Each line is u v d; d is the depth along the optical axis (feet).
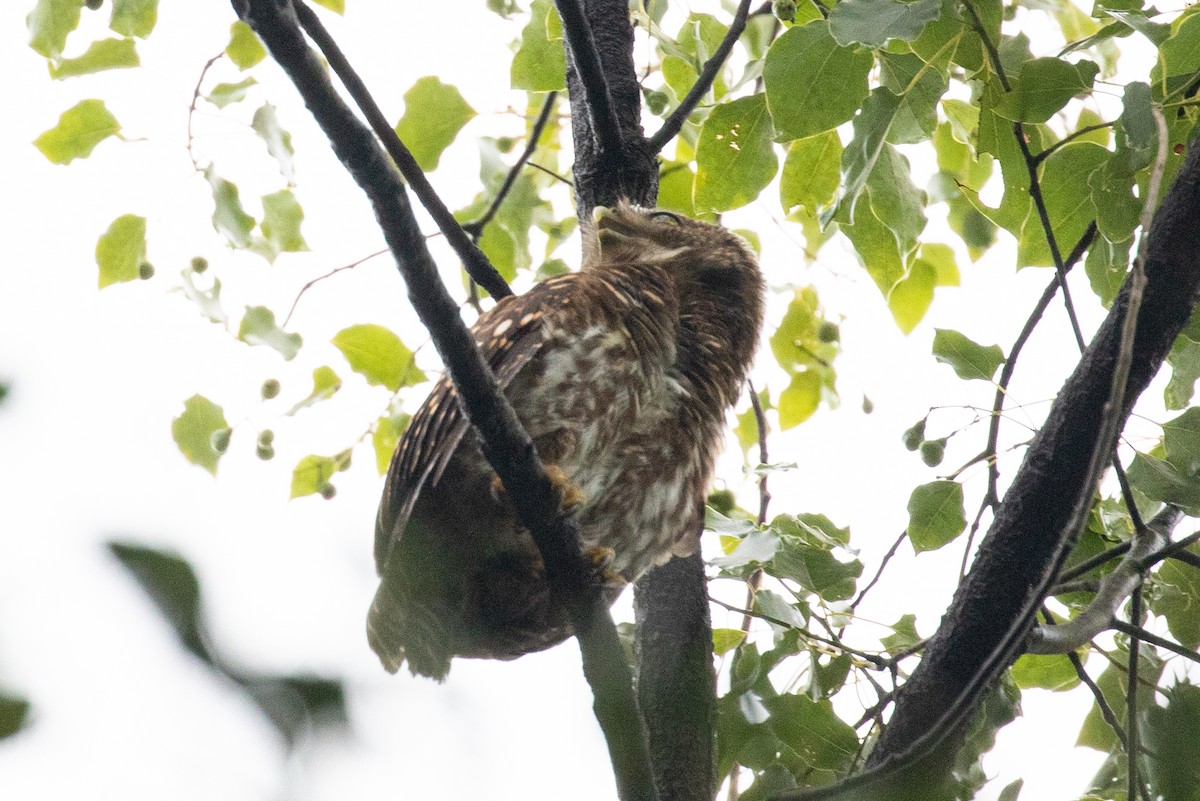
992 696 25.22
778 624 27.40
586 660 21.79
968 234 37.65
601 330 26.40
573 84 32.96
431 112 36.29
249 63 33.22
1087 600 28.37
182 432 33.01
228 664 7.46
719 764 26.25
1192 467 25.21
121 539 7.32
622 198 31.19
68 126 32.73
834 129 29.71
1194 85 26.35
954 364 27.48
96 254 32.99
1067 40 34.99
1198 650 27.55
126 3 32.65
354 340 35.09
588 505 26.66
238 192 33.27
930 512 27.53
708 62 31.83
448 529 26.78
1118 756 27.25
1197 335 25.72
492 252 38.45
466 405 20.34
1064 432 24.48
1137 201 25.44
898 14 23.53
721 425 28.96
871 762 24.36
